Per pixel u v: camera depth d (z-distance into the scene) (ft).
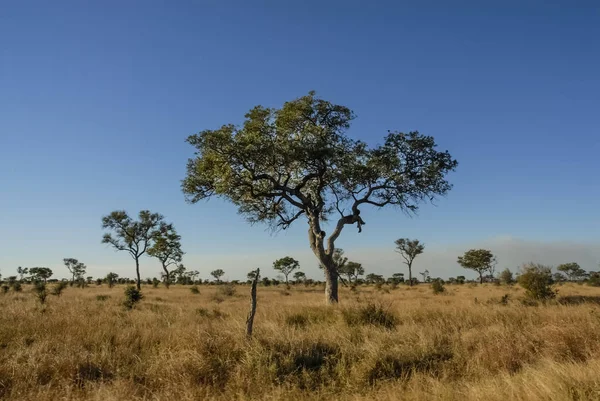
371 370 22.45
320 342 27.22
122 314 45.24
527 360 24.77
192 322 38.14
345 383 21.44
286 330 29.63
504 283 168.76
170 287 192.65
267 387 20.24
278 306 51.85
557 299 62.59
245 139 63.52
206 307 62.59
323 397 19.72
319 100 70.69
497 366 23.79
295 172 73.36
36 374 21.25
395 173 71.67
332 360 24.57
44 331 30.78
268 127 66.74
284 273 254.68
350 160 70.44
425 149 72.79
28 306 48.67
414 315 40.98
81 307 49.78
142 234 180.24
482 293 102.12
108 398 18.08
